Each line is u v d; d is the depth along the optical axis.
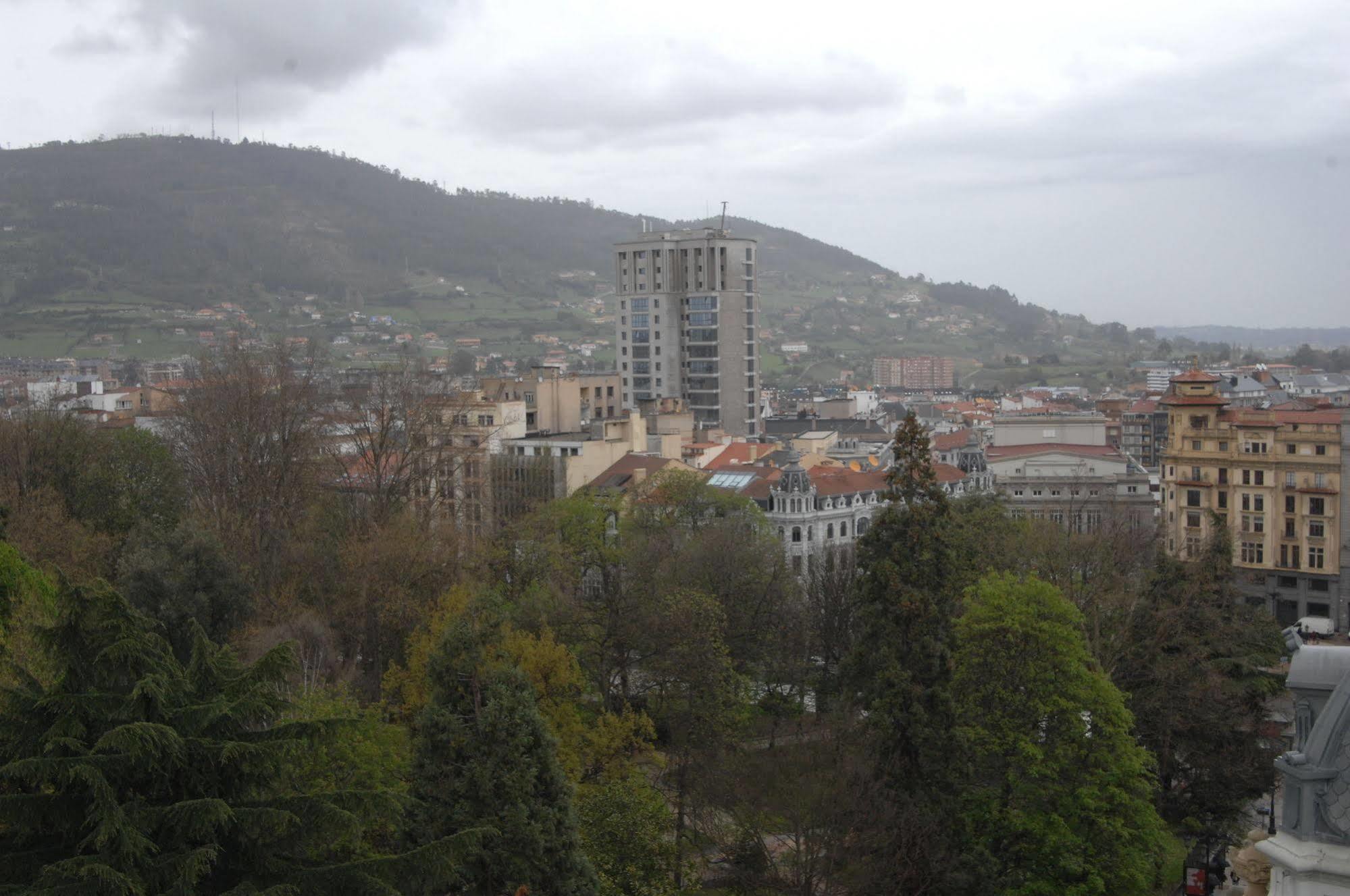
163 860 36.38
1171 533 186.25
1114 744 79.19
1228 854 87.19
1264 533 177.88
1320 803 31.41
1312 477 173.75
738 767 79.44
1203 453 183.38
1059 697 79.38
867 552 85.81
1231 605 109.75
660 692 107.31
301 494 133.12
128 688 39.69
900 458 86.06
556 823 62.19
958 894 73.81
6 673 48.66
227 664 43.38
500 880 60.69
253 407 131.38
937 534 84.44
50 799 36.88
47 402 177.25
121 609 40.03
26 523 98.31
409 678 88.00
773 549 136.12
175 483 131.25
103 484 123.50
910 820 73.56
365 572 106.19
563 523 123.56
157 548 92.88
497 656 65.75
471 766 61.34
